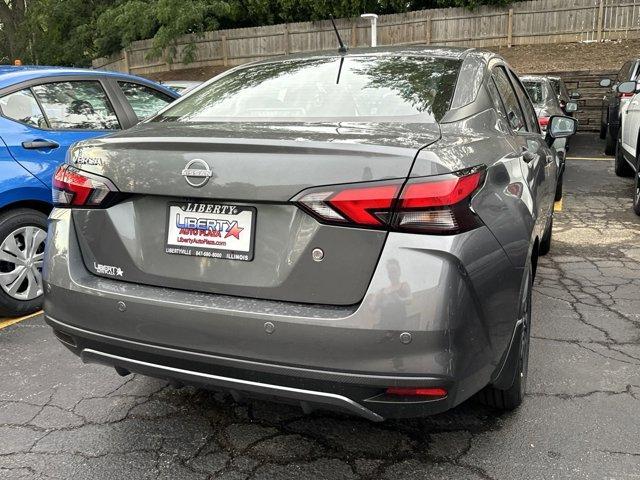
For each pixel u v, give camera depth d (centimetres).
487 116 287
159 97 568
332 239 207
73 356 363
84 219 251
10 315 425
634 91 852
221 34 2377
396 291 201
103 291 239
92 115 492
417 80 293
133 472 251
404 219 202
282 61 340
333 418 291
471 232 212
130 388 323
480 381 225
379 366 203
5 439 275
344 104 278
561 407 295
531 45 1952
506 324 237
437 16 2017
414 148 211
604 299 449
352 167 206
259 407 302
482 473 247
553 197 494
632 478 241
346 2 2070
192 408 302
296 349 208
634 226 680
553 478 243
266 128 245
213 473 250
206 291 227
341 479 246
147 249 239
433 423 284
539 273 516
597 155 1227
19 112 437
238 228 222
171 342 227
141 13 2333
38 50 3178
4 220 414
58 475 249
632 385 317
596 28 1877
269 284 217
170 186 229
